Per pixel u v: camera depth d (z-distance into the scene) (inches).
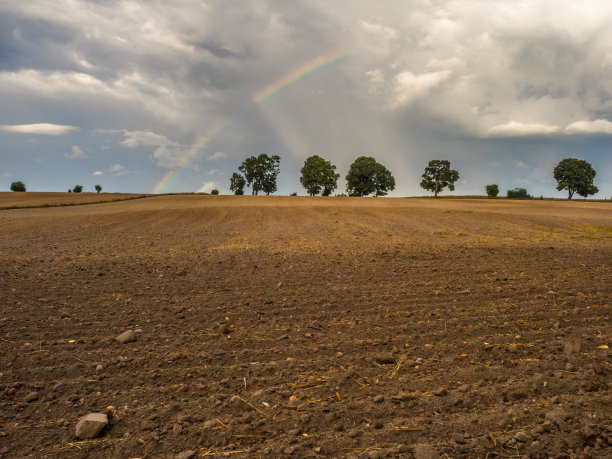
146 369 157.3
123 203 1996.8
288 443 109.0
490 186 4173.2
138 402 132.3
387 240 622.2
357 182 3934.5
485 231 776.3
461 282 310.0
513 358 163.3
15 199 2338.8
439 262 408.2
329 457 102.4
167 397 135.7
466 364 159.0
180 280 323.6
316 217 1177.4
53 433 114.7
